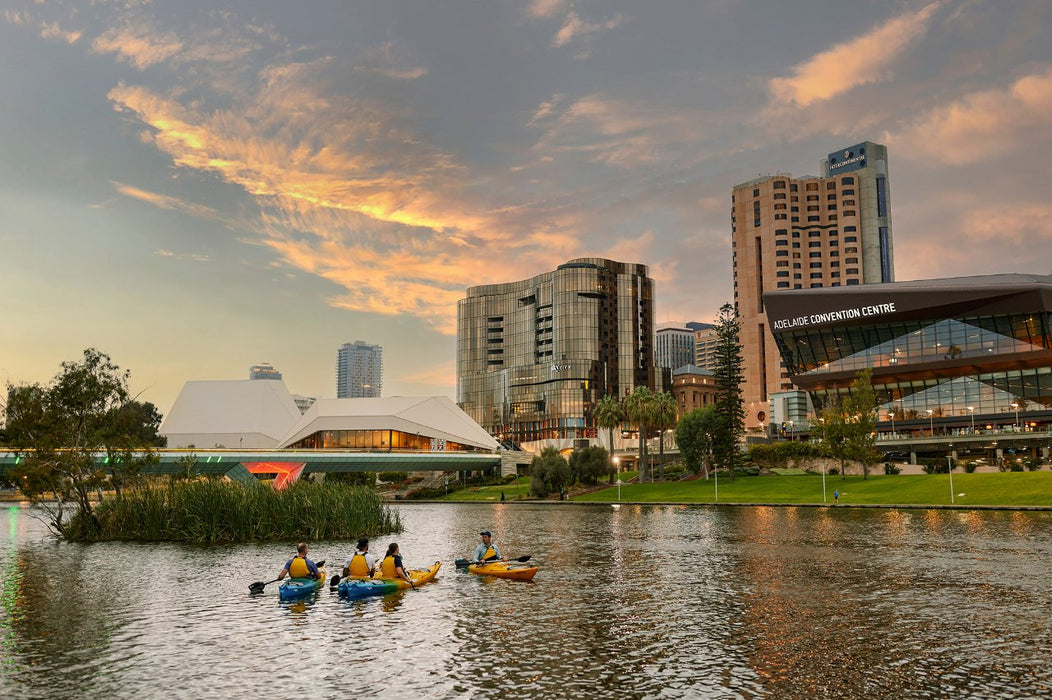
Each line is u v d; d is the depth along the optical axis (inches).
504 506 4549.7
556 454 5506.9
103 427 2428.6
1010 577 1408.7
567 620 1071.0
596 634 987.3
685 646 923.4
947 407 5713.6
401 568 1342.3
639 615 1101.1
